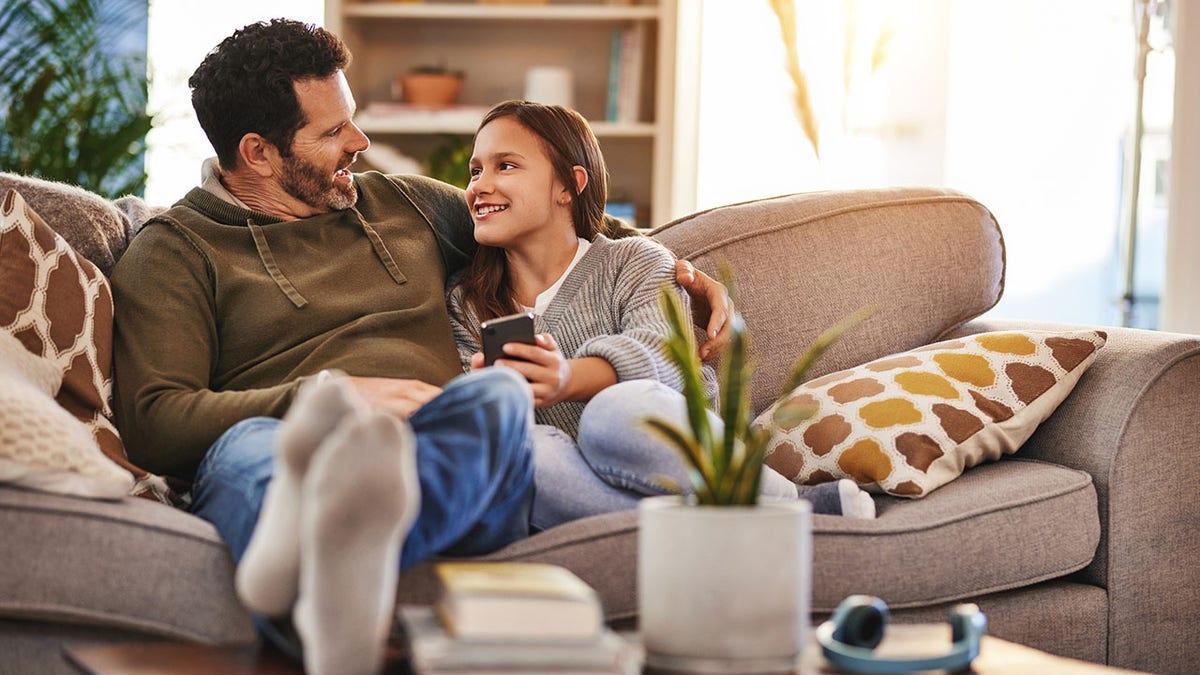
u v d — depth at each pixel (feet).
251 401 5.51
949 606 5.63
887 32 13.52
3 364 4.99
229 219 6.59
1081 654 5.97
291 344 6.29
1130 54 13.14
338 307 6.40
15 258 5.59
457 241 7.18
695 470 3.84
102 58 12.89
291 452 3.49
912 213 7.64
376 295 6.52
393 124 13.12
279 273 6.42
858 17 13.55
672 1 13.15
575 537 4.93
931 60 13.29
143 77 13.39
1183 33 10.40
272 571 3.59
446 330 6.64
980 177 13.33
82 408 5.59
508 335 5.54
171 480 5.77
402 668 3.59
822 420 6.29
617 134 13.39
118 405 5.81
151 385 5.71
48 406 4.83
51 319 5.57
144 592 4.51
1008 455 6.66
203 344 6.07
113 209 6.65
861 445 6.04
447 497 4.13
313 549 3.27
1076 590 6.01
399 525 3.32
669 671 3.54
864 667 3.62
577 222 6.95
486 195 6.63
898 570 5.41
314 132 6.79
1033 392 6.29
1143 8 12.28
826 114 13.74
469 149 13.19
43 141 11.88
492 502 4.64
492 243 6.63
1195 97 10.39
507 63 13.91
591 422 5.40
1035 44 13.33
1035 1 13.28
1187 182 10.44
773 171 13.93
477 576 3.58
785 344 7.15
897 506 5.80
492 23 13.85
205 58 6.97
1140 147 12.46
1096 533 5.99
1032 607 5.84
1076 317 13.94
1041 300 13.87
